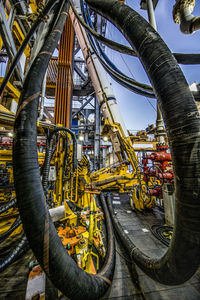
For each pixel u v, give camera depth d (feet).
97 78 19.13
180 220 1.70
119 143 15.35
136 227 11.12
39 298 2.52
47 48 2.18
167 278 2.36
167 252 2.18
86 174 13.51
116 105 17.13
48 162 5.56
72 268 2.16
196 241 1.61
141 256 5.60
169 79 1.72
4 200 14.35
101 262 6.87
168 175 10.11
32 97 1.87
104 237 9.34
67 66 25.79
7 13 6.10
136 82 4.55
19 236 9.19
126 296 5.23
